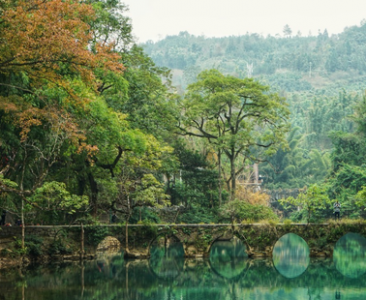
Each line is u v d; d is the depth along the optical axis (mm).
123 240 43281
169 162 56406
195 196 61281
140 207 52531
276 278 38000
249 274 39469
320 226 44156
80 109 33781
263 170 110125
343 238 77188
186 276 38344
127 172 46812
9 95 28281
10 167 33344
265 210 52719
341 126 127188
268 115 58344
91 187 43094
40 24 23828
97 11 40719
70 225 41781
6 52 24297
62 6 24156
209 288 33969
